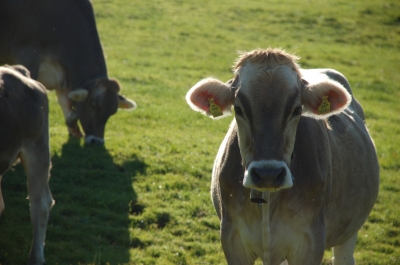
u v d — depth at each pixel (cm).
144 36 3175
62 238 1061
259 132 569
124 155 1491
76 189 1264
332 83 592
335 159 726
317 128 692
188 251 1059
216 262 1027
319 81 602
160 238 1099
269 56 600
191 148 1599
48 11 1534
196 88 626
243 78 593
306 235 648
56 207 1176
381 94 2519
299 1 4228
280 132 569
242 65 612
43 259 932
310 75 801
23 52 1523
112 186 1302
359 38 3481
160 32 3281
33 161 934
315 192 646
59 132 1644
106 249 1034
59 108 1895
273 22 3672
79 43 1551
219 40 3206
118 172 1381
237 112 595
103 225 1130
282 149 569
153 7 3844
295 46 3184
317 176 648
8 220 1094
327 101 604
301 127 661
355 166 777
